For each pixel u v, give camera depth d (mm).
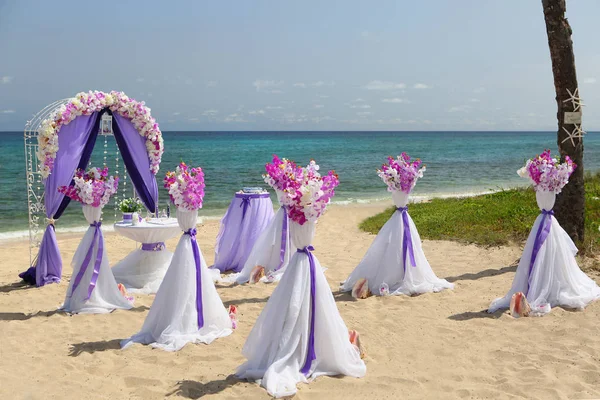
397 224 8742
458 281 9250
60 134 9109
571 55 9711
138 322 7445
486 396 5102
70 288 7961
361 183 31109
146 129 9828
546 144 101438
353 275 8930
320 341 5559
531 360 5902
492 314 7500
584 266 9406
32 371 5707
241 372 5551
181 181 6617
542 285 7672
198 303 6672
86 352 6250
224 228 10641
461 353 6164
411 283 8633
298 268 5562
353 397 5098
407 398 5086
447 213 15594
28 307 8148
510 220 13438
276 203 22328
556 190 7707
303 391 5180
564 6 9672
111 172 35625
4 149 62250
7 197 23938
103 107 9547
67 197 9570
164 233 9312
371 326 7109
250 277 9625
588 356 5969
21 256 12117
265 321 5574
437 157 59312
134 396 5145
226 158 53844
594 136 191375
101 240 8039
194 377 5551
